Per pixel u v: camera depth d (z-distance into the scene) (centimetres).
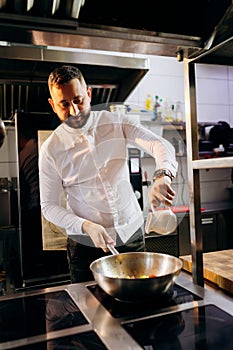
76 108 115
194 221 95
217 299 77
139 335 62
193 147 94
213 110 325
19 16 69
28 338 62
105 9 76
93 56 186
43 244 178
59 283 181
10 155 248
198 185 95
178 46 87
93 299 80
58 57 179
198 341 60
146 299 73
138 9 79
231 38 79
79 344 59
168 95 306
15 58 170
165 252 240
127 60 193
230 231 268
